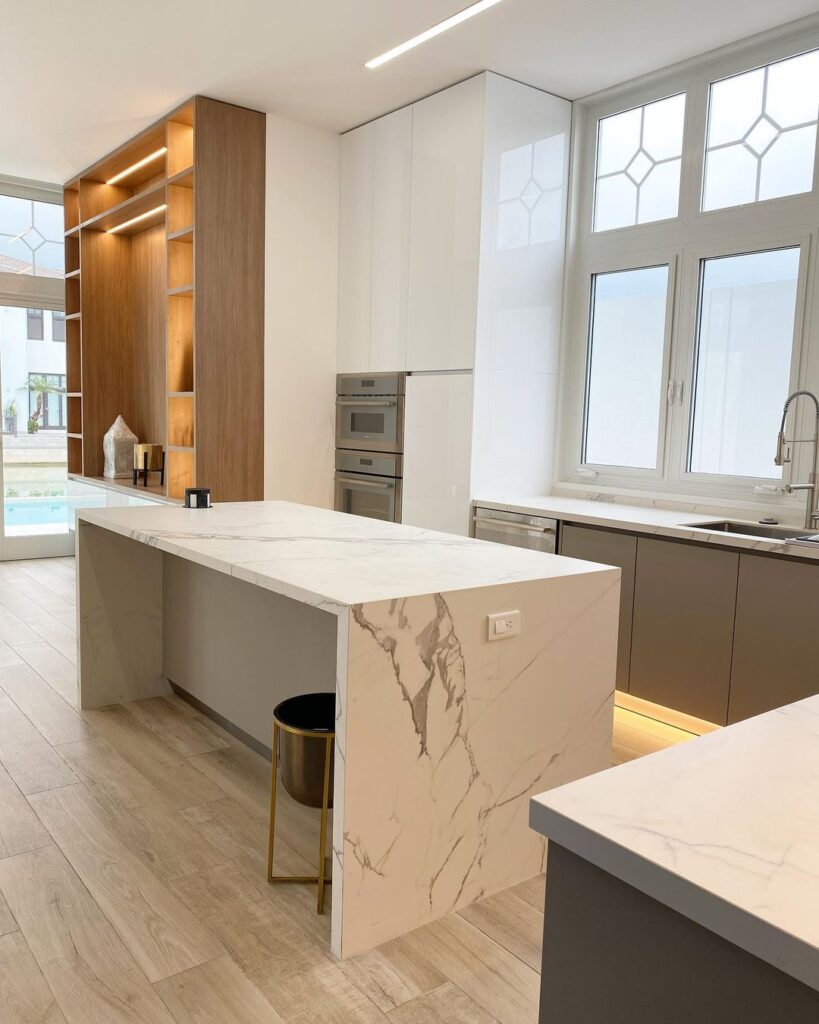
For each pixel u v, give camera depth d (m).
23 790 2.68
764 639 2.95
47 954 1.88
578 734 2.31
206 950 1.91
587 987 0.86
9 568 6.28
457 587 2.02
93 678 3.43
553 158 4.28
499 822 2.17
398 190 4.52
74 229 6.17
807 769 0.96
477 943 1.97
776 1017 0.70
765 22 3.42
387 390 4.66
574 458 4.45
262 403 4.83
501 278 4.12
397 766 1.94
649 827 0.82
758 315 3.65
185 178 4.71
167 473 5.03
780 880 0.73
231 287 4.66
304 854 2.33
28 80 4.26
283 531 2.87
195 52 3.89
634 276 4.17
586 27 3.50
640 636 3.38
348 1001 1.76
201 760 2.95
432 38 3.64
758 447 3.67
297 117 4.73
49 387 6.57
